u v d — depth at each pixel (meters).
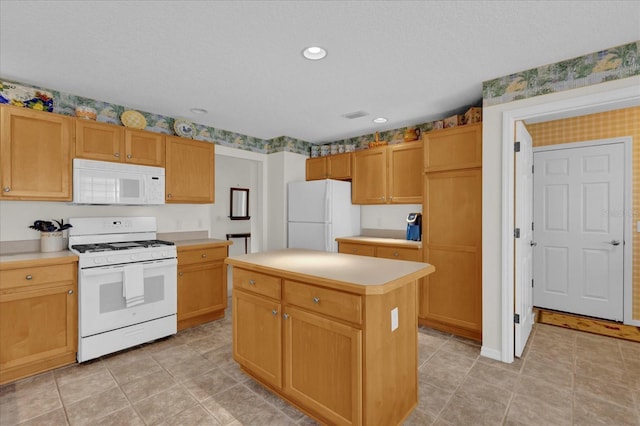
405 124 3.75
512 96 2.37
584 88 2.08
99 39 1.88
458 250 2.88
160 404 1.90
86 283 2.38
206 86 2.60
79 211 2.89
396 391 1.66
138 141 2.96
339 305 1.53
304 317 1.69
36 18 1.66
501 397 1.96
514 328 2.45
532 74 2.28
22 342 2.15
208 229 3.88
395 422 1.66
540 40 1.90
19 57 2.09
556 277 3.58
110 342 2.50
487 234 2.51
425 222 3.10
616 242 3.22
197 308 3.19
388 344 1.59
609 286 3.27
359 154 3.97
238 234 6.62
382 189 3.75
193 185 3.38
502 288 2.43
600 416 1.77
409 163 3.51
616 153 3.22
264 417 1.79
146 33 1.81
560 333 2.96
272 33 1.82
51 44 1.93
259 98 2.88
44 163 2.44
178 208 3.61
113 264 2.53
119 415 1.80
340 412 1.55
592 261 3.36
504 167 2.40
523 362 2.41
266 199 4.53
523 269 2.57
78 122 2.60
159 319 2.81
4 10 1.59
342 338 1.53
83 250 2.47
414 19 1.68
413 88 2.65
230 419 1.77
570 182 3.47
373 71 2.32
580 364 2.37
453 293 2.92
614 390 2.02
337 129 3.99
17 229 2.57
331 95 2.81
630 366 2.33
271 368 1.91
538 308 3.69
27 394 1.99
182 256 3.05
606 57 2.01
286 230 4.34
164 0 1.53
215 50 2.01
